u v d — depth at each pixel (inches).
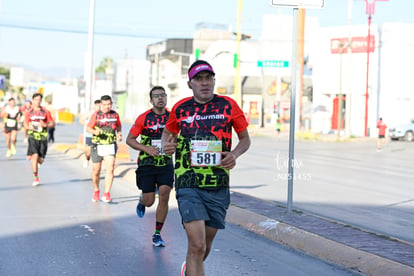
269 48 2401.6
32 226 368.8
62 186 557.3
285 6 382.0
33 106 553.6
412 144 1574.8
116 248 314.2
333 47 2005.4
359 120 1943.9
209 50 2443.4
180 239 337.4
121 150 834.2
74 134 1704.0
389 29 1897.1
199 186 214.5
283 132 2138.3
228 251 310.3
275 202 449.4
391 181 663.8
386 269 257.6
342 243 298.2
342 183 630.5
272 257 299.0
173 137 223.5
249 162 885.8
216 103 219.3
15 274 263.7
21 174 647.8
